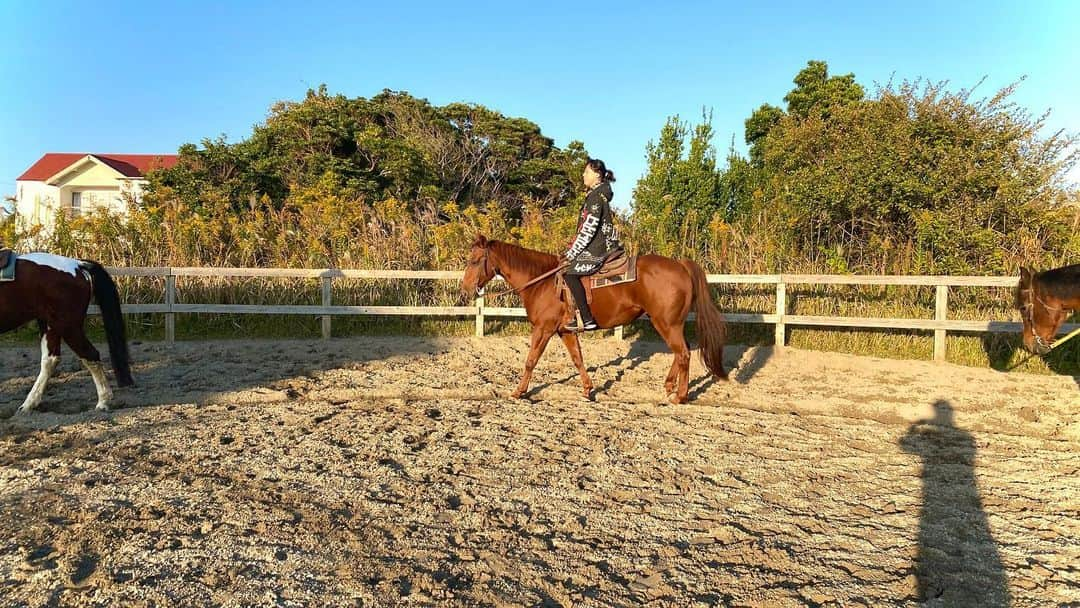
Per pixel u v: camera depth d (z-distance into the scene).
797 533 3.63
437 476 4.39
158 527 3.47
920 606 2.92
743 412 6.18
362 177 22.61
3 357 8.07
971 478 4.52
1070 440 5.49
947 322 8.60
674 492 4.20
